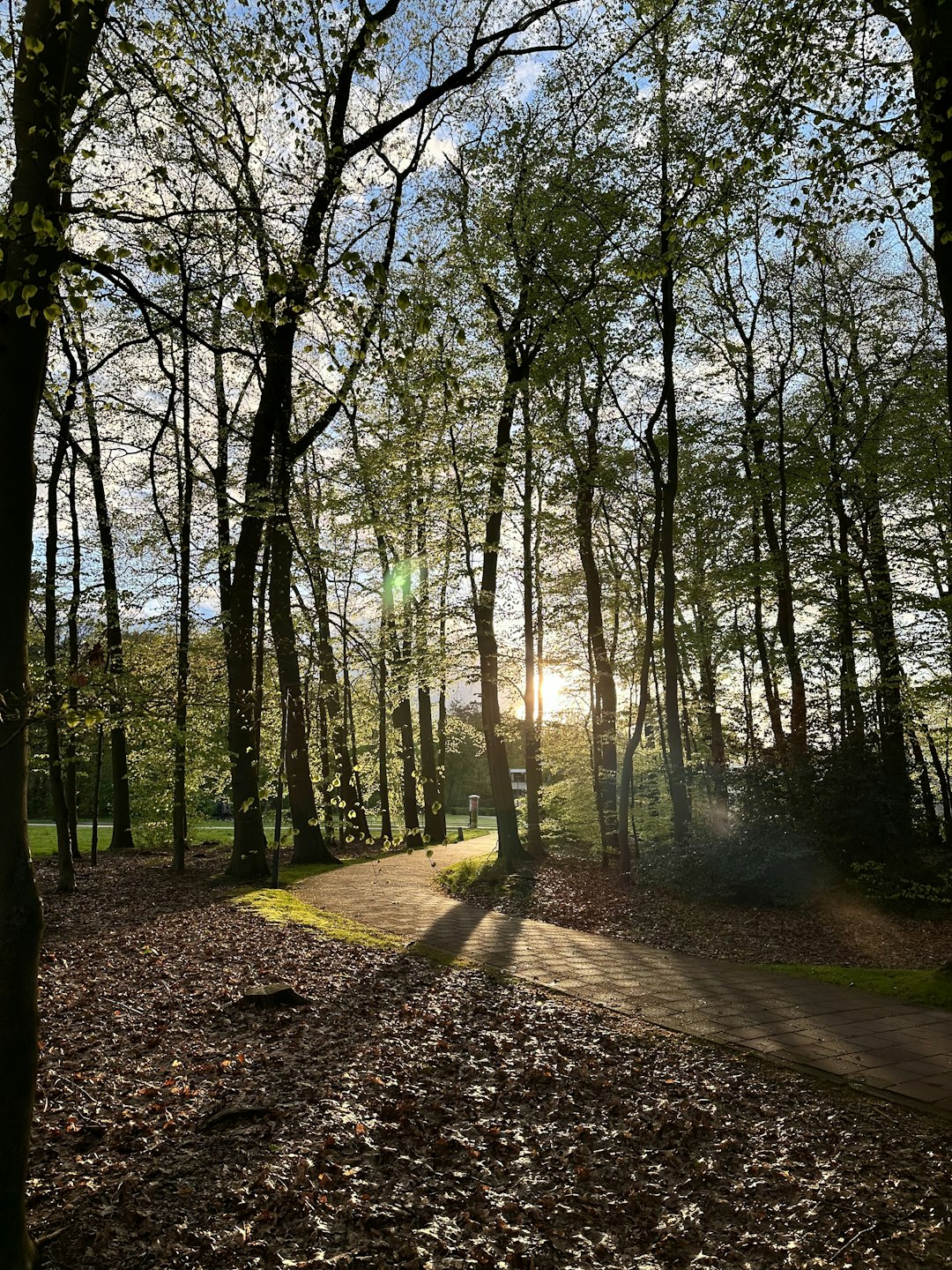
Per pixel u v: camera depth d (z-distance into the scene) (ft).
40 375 12.47
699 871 53.42
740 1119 18.80
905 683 58.54
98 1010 25.76
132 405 52.80
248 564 53.93
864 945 42.60
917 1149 17.20
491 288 54.08
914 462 58.85
